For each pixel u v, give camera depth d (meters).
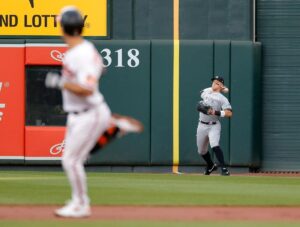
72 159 28.41
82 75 27.50
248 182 50.31
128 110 61.59
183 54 61.59
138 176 55.16
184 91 61.50
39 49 61.59
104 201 36.28
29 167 61.94
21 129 61.66
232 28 62.34
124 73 61.72
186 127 61.38
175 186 45.56
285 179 54.12
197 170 61.59
